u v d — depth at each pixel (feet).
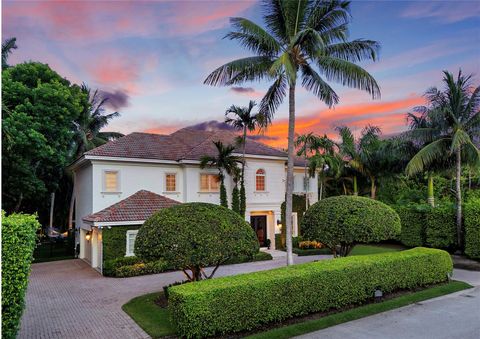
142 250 31.32
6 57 84.64
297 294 29.27
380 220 42.50
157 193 70.03
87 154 63.52
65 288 44.88
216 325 25.07
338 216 43.21
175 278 50.31
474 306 33.63
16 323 19.52
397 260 37.32
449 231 63.21
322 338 25.77
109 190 65.21
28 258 20.75
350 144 89.25
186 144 80.43
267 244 80.53
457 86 62.49
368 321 29.50
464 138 57.11
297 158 94.17
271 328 27.45
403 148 75.31
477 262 57.16
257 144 88.22
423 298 36.32
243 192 73.26
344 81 46.03
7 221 19.62
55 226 121.90
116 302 37.55
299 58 47.16
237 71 47.57
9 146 57.88
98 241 61.26
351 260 36.04
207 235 30.35
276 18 47.50
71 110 72.18
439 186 98.63
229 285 26.43
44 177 93.61
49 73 73.15
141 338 26.78
